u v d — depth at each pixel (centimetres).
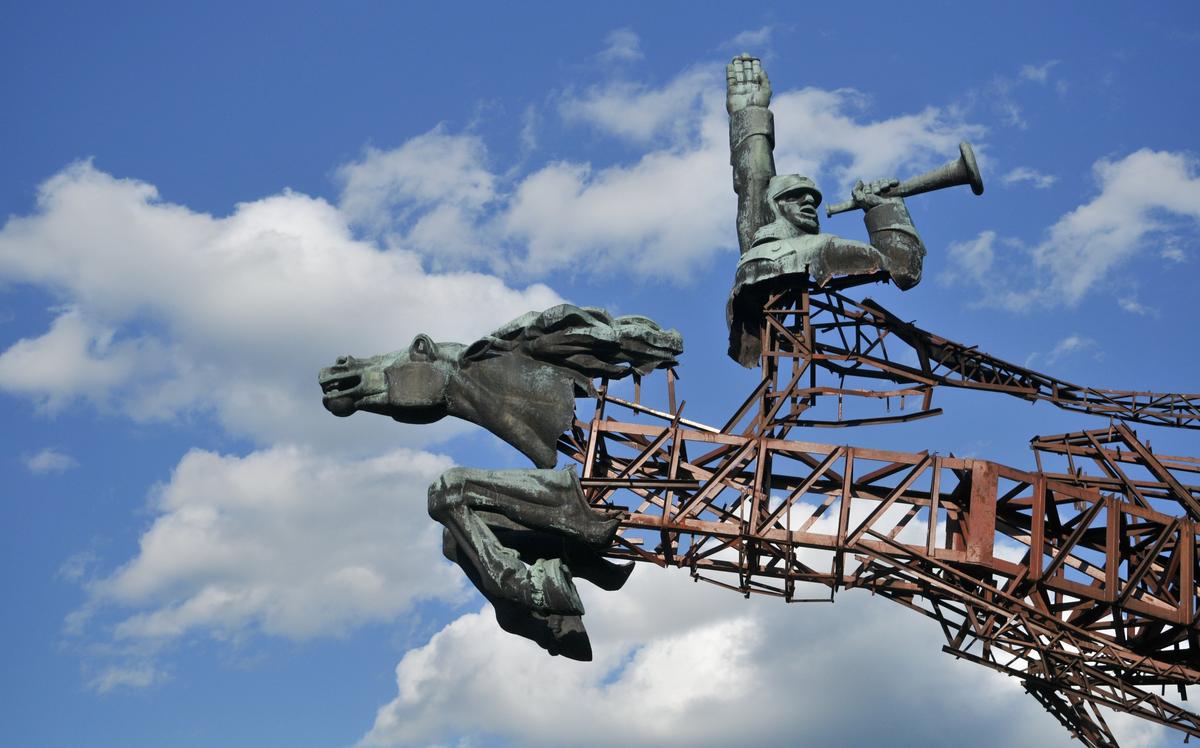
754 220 4356
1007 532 4266
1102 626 4153
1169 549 4366
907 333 4366
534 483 3825
